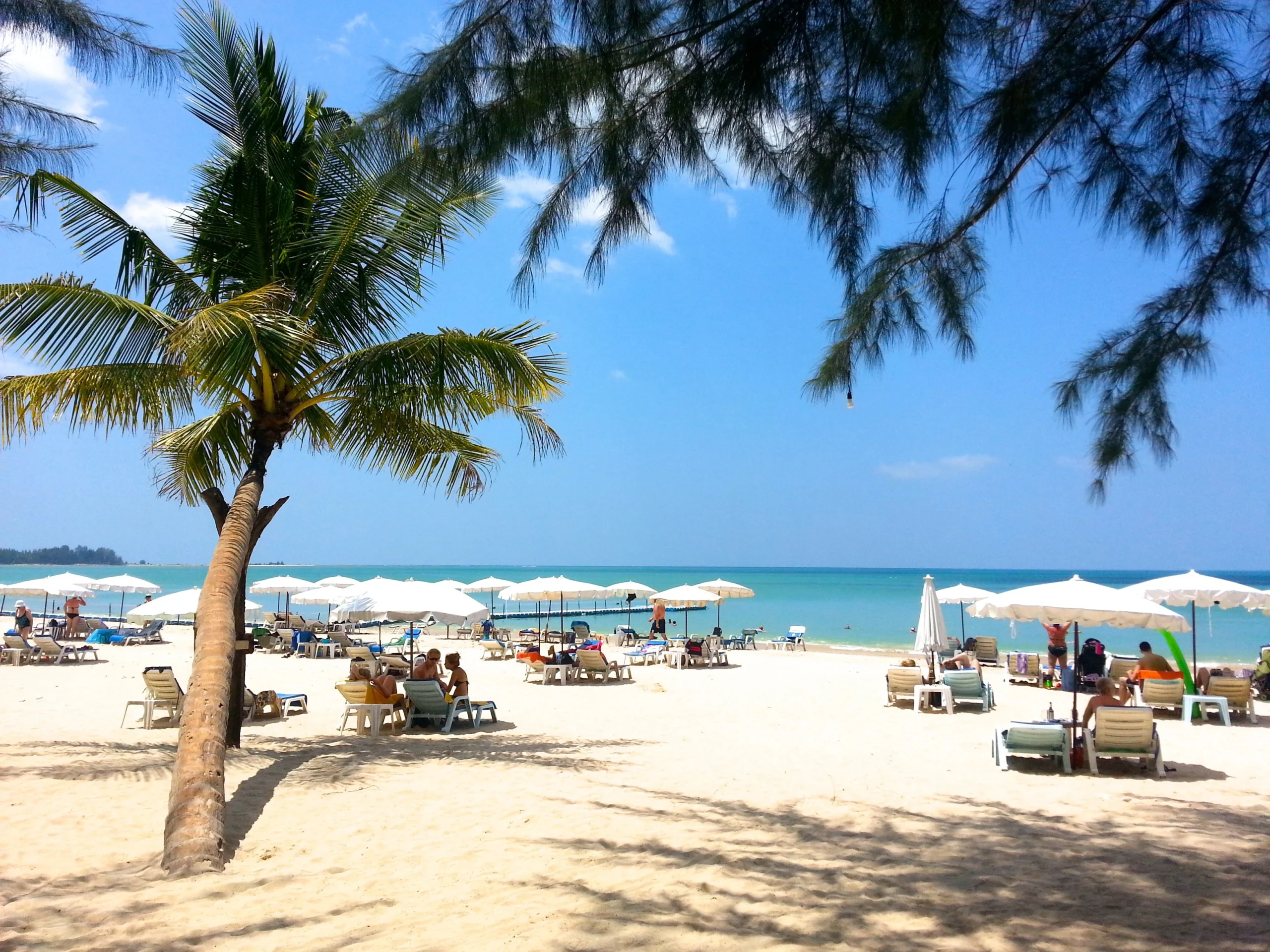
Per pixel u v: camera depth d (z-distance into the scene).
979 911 4.18
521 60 3.25
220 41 8.22
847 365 4.12
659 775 7.93
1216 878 4.75
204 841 5.02
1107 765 8.50
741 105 3.39
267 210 8.52
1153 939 3.78
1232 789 7.50
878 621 41.22
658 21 3.24
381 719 10.34
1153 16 3.21
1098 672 14.20
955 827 6.05
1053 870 4.93
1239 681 11.55
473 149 3.37
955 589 20.14
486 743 9.80
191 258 8.56
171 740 9.80
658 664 19.75
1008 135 3.48
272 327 6.84
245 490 7.65
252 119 8.38
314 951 3.66
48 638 20.80
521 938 3.79
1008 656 17.02
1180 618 9.99
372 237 8.33
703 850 5.34
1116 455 3.67
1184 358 3.56
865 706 13.12
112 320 7.27
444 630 31.77
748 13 3.21
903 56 3.22
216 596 6.63
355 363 8.22
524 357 7.78
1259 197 3.37
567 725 11.28
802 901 4.33
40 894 4.44
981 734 10.50
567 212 3.77
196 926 3.98
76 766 8.01
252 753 8.78
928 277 4.05
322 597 21.50
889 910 4.20
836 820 6.23
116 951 3.67
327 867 4.96
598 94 3.42
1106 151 3.52
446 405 8.55
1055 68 3.34
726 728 11.06
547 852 5.28
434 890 4.54
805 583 112.94
